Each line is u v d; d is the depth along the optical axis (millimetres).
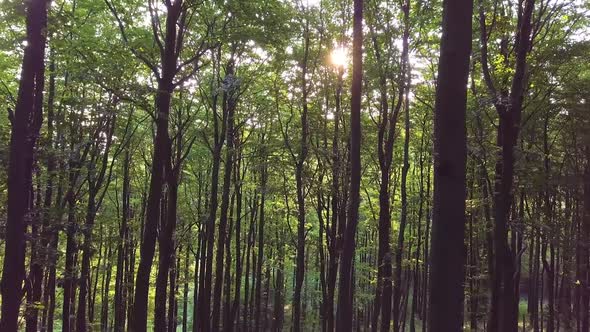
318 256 31250
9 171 7312
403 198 17484
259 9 12289
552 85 15492
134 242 24438
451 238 3768
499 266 11523
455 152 3826
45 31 7730
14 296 7211
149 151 24359
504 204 10898
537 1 12984
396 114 15938
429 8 13039
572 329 26219
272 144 20156
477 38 13836
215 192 18656
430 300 3812
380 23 15203
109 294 30891
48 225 12812
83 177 18297
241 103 20328
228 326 23688
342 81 18906
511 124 10789
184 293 30969
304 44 19203
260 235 25312
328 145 21609
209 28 13180
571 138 21797
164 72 11164
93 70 10797
